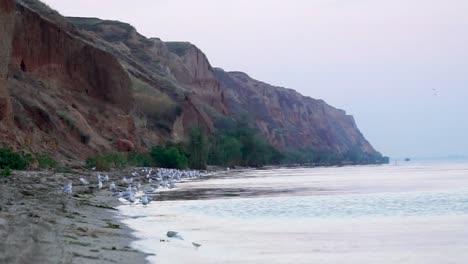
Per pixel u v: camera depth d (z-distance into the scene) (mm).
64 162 54188
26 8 75188
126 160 71688
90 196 30125
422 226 21688
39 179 33375
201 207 29297
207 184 55000
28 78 69938
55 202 22797
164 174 63719
